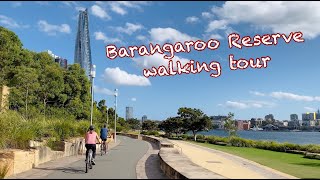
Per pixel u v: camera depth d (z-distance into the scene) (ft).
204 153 101.09
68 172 48.67
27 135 57.36
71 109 163.84
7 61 139.33
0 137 54.49
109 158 72.49
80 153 80.18
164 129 285.02
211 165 69.41
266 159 97.04
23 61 148.15
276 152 126.11
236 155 104.88
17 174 46.21
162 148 75.20
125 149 103.30
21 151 50.72
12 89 115.24
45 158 59.62
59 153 67.10
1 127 56.29
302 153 117.19
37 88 134.82
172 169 42.45
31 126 64.34
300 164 83.71
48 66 154.92
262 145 147.43
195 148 122.01
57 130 76.59
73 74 170.09
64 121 83.82
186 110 245.86
